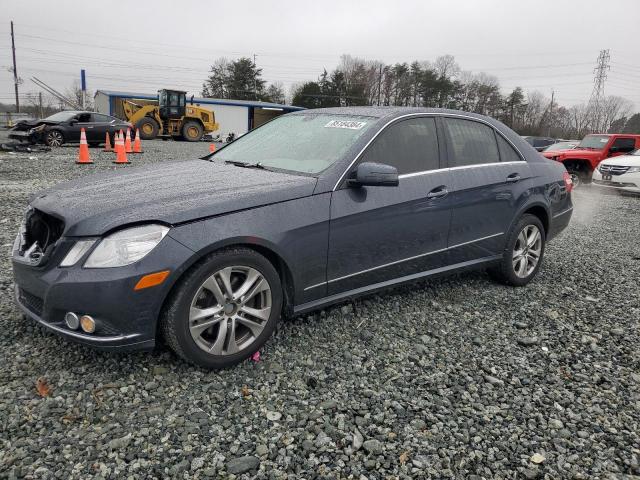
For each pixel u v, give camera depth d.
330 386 2.90
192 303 2.79
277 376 2.96
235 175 3.44
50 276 2.69
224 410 2.62
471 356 3.38
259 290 3.04
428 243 3.91
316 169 3.45
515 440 2.52
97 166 12.62
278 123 4.41
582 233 7.90
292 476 2.20
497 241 4.46
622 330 3.93
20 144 17.72
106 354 3.06
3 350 3.06
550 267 5.62
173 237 2.70
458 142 4.22
